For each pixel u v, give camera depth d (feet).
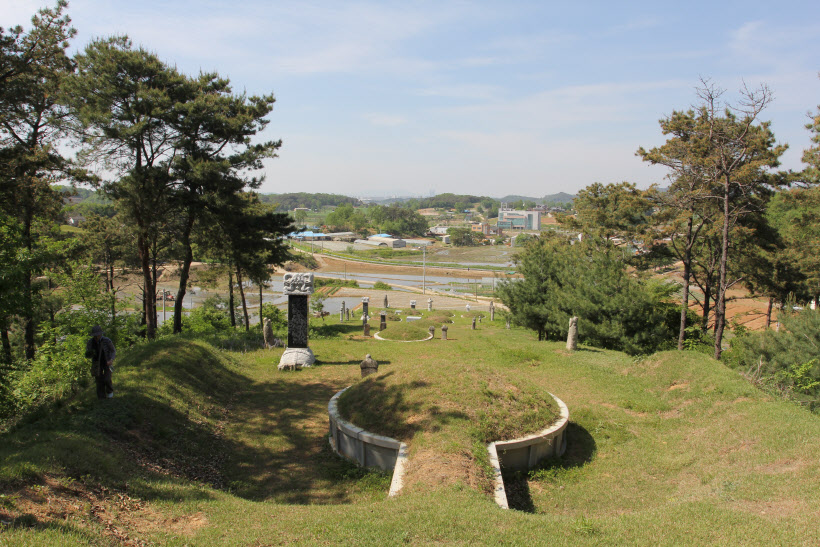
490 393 35.53
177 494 25.67
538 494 29.96
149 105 68.39
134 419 34.04
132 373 42.47
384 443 31.83
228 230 83.25
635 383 49.24
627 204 90.38
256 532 21.61
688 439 35.99
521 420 34.04
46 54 73.97
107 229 107.34
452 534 20.49
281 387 52.47
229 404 46.14
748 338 59.93
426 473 26.81
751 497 24.09
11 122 73.92
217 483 30.60
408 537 20.31
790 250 93.25
